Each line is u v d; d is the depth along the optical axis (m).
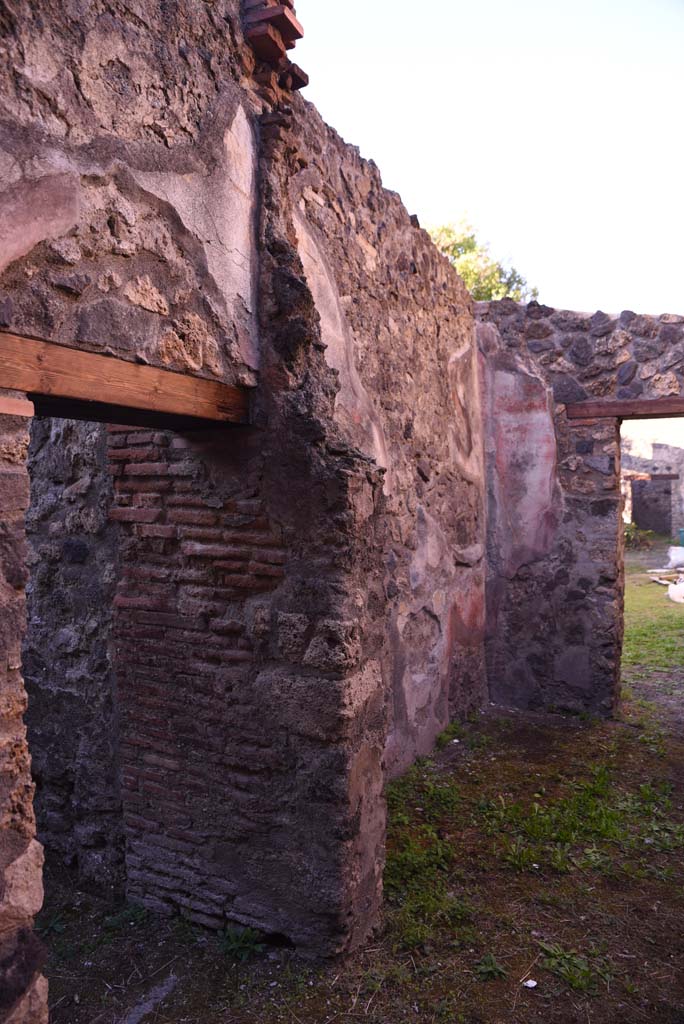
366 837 2.84
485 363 6.04
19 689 1.81
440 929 2.95
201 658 2.95
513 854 3.52
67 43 1.98
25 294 1.87
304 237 3.29
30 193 1.88
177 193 2.36
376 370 4.10
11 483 1.81
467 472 5.65
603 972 2.68
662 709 5.93
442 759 4.80
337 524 2.63
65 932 3.01
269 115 2.74
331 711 2.65
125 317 2.18
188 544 2.95
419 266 4.75
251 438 2.78
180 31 2.38
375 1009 2.49
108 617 3.29
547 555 5.89
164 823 3.06
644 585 12.33
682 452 14.77
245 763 2.85
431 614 4.99
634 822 3.91
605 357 5.76
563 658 5.86
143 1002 2.57
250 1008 2.51
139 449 3.04
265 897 2.84
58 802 3.47
